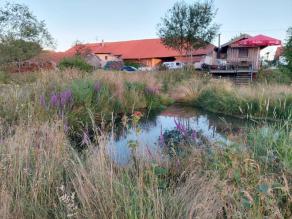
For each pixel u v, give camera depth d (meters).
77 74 9.56
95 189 1.98
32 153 2.58
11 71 14.22
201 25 21.22
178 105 10.48
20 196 2.09
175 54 38.34
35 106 4.79
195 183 2.23
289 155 2.66
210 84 11.58
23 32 15.41
